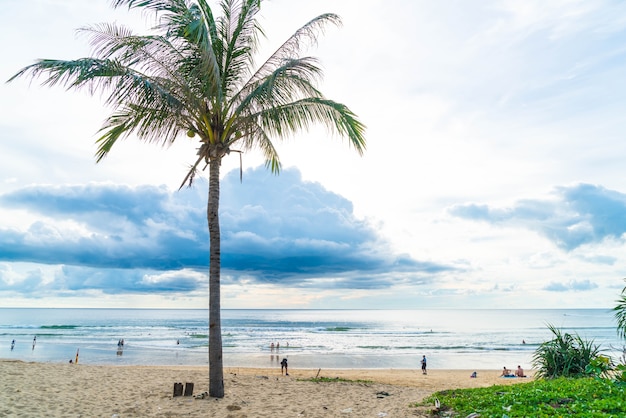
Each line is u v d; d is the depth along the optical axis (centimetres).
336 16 904
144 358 3616
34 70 748
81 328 8131
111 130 1056
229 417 741
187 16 784
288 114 961
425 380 2419
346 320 16050
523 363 3906
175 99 872
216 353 907
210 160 947
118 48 814
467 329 9881
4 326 8519
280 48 964
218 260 925
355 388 1145
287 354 4359
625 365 694
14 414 720
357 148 980
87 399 870
